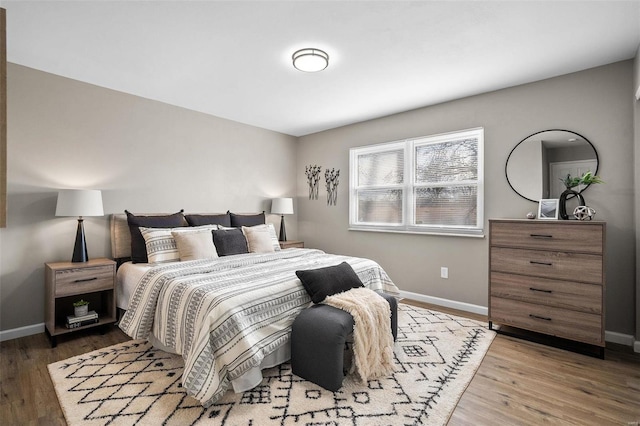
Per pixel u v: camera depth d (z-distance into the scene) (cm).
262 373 216
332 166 489
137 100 354
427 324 309
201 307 198
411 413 174
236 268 278
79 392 193
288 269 272
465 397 192
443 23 215
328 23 216
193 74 297
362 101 369
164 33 228
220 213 431
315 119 443
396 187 421
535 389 200
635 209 257
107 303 307
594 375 217
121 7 198
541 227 268
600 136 278
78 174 313
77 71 292
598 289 243
